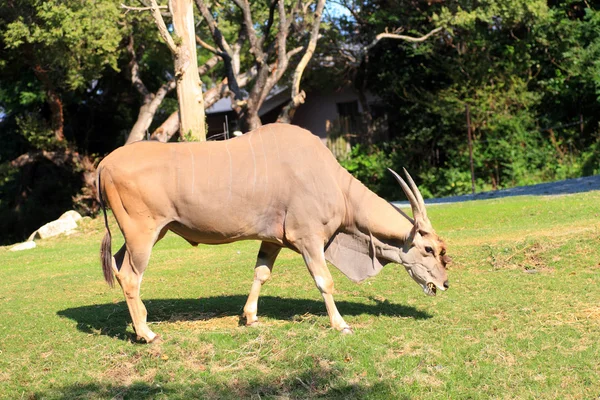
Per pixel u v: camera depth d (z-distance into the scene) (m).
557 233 10.77
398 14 25.59
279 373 6.41
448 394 6.05
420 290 8.91
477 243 10.86
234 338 7.11
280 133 7.37
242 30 23.86
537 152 23.89
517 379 6.22
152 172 7.08
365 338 6.96
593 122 25.02
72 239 17.25
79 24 19.14
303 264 10.69
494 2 22.78
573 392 6.00
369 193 7.53
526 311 7.79
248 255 12.27
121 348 7.06
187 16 17.41
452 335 7.09
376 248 7.53
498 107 24.41
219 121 31.61
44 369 6.86
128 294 7.13
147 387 6.36
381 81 27.28
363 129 28.59
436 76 26.22
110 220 18.62
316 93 30.45
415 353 6.65
